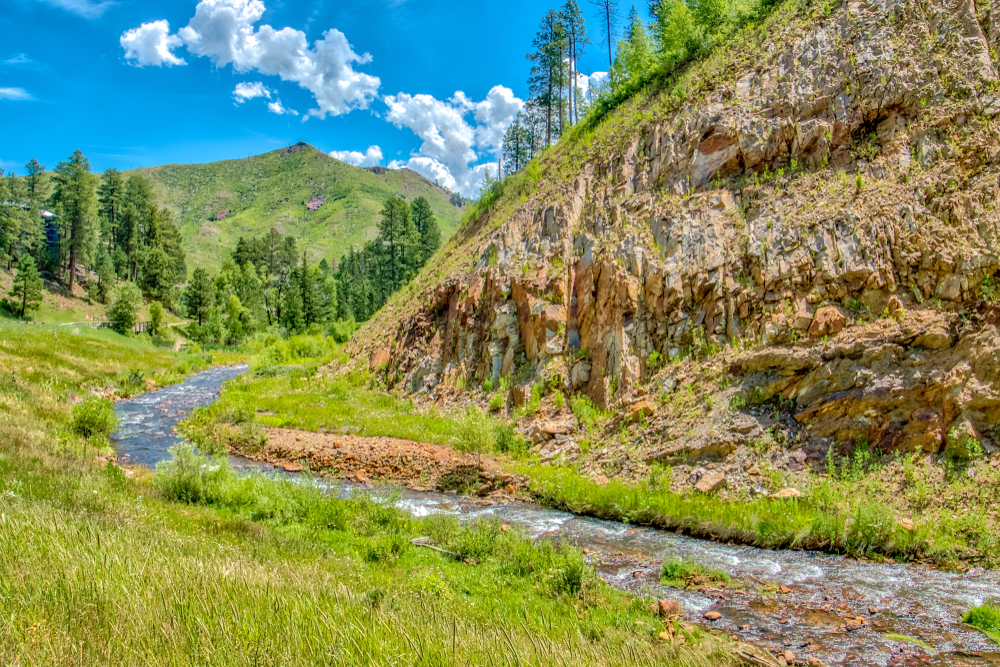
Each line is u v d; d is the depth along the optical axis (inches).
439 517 453.1
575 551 363.9
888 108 669.3
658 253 731.4
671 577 353.7
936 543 378.9
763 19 963.3
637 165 900.0
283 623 185.8
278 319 3526.1
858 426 484.4
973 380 451.5
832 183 661.9
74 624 167.8
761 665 233.9
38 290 2549.2
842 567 369.4
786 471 492.1
